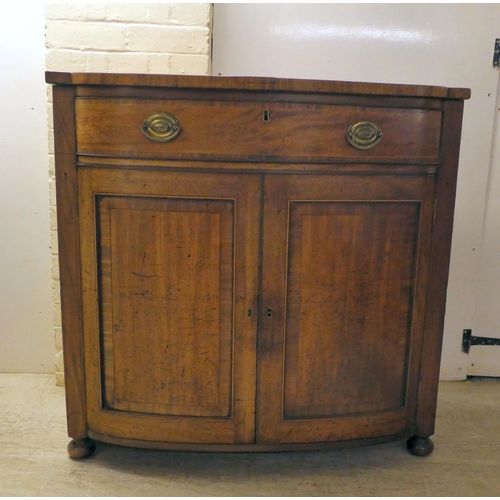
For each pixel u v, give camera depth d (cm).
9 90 174
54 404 170
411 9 173
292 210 122
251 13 173
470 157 180
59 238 126
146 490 128
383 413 135
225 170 119
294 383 129
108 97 118
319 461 143
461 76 176
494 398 182
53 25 162
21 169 179
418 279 131
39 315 189
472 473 138
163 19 163
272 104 117
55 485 129
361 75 177
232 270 123
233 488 130
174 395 129
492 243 187
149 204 121
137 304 126
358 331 129
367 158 122
